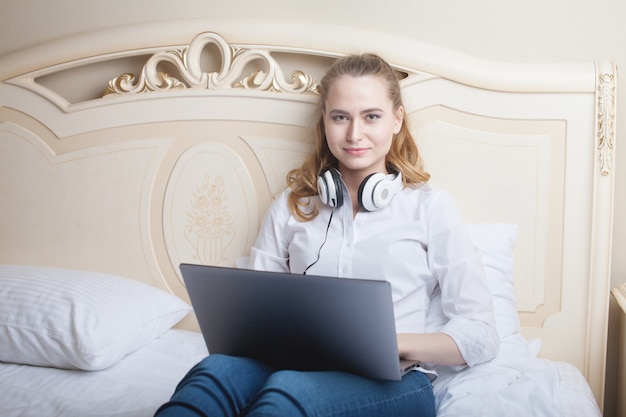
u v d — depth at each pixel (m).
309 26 1.79
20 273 1.66
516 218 1.73
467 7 1.79
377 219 1.45
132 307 1.60
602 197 1.67
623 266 1.78
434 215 1.43
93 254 1.94
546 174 1.71
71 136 1.94
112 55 1.91
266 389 1.01
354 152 1.44
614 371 1.80
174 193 1.89
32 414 1.22
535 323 1.74
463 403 1.21
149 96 1.89
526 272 1.73
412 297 1.41
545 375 1.32
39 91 1.95
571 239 1.70
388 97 1.47
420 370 1.27
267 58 1.83
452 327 1.28
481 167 1.74
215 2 1.94
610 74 1.66
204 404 1.00
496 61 1.72
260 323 1.14
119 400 1.31
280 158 1.83
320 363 1.16
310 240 1.49
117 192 1.92
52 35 2.05
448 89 1.74
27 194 1.97
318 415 1.01
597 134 1.67
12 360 1.51
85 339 1.43
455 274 1.37
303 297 1.06
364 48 1.76
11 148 1.97
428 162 1.76
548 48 1.76
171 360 1.56
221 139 1.86
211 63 1.94
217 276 1.12
